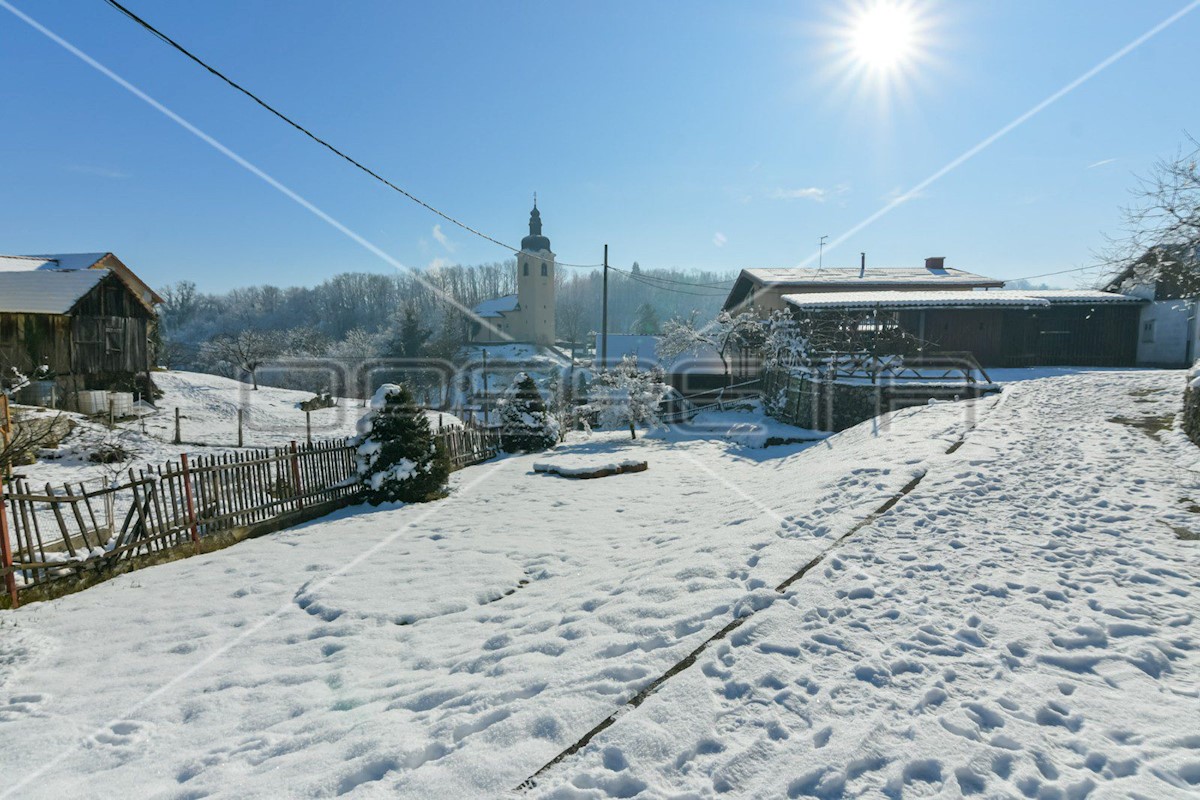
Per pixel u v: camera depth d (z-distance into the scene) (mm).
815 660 4078
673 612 5070
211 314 116250
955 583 5188
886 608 4777
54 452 13414
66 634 6109
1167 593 4836
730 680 3908
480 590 7020
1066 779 2922
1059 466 8492
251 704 4641
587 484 13500
